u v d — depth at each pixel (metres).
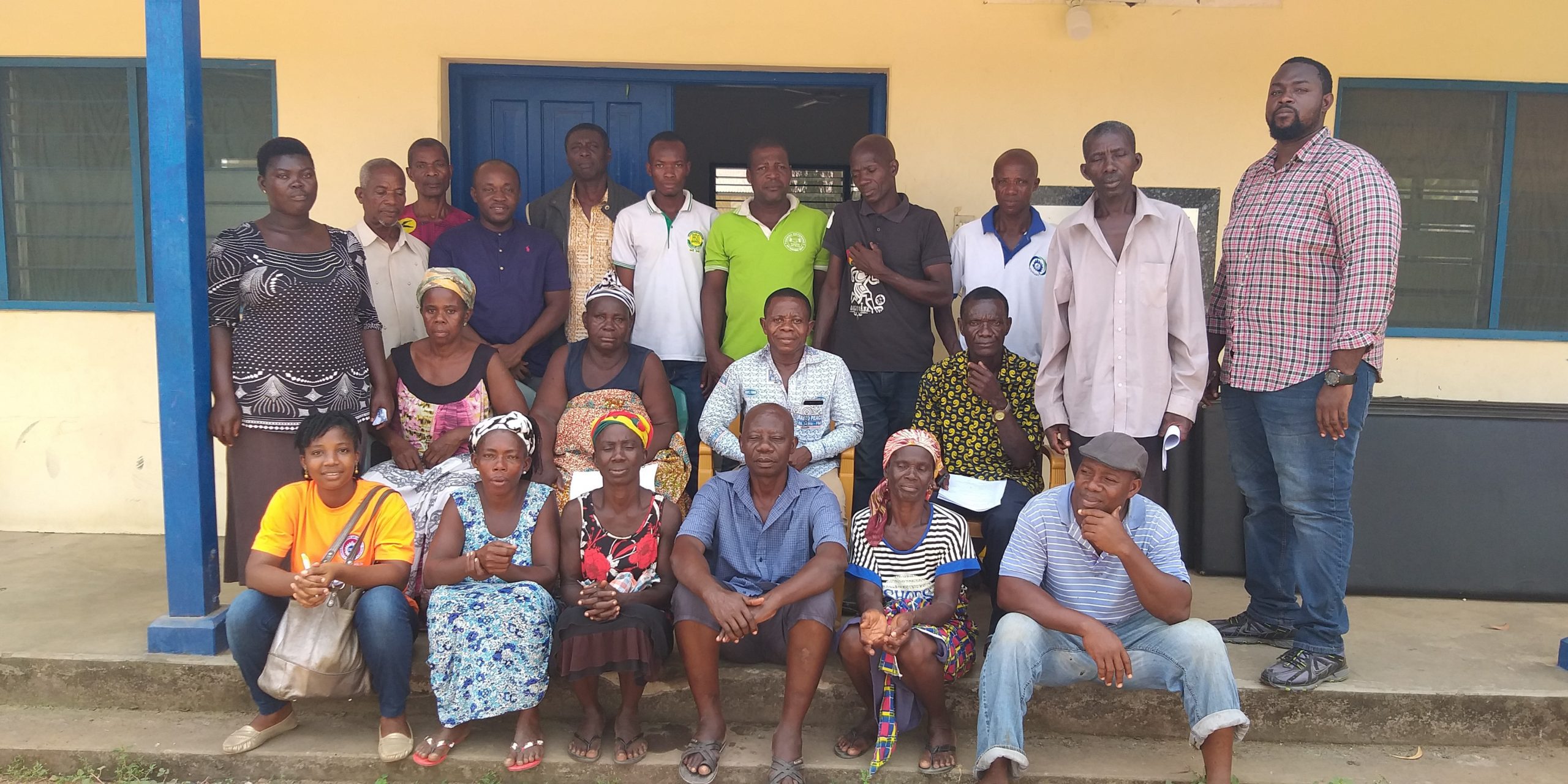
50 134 4.48
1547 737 3.01
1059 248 3.23
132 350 4.52
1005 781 2.69
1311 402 3.00
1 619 3.42
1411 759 2.95
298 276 3.10
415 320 4.05
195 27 3.06
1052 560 2.85
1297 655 3.08
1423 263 4.52
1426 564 3.89
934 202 4.48
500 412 3.52
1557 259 4.52
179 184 3.04
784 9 4.40
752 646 3.03
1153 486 3.15
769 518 3.01
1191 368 3.09
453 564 2.88
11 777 2.85
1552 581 3.85
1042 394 3.31
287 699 2.82
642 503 3.01
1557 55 4.39
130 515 4.58
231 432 3.12
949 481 3.35
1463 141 4.47
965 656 2.91
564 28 4.41
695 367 4.07
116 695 3.10
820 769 2.82
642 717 3.10
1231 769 2.65
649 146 4.04
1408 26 4.37
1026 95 4.43
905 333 3.83
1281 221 2.99
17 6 4.39
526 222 4.21
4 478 4.58
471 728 2.96
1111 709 3.04
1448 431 3.87
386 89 4.40
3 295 4.54
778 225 3.91
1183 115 4.43
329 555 2.81
